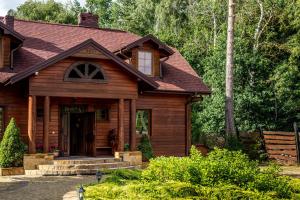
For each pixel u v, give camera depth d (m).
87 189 11.01
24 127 21.45
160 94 25.19
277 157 25.22
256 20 35.03
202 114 29.27
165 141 25.12
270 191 9.38
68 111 23.02
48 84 19.80
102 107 23.67
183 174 9.94
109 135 23.52
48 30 25.56
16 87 21.31
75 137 23.67
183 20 43.03
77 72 20.50
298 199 9.48
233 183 9.55
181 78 25.92
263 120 28.05
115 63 21.11
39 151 20.38
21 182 16.20
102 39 26.48
